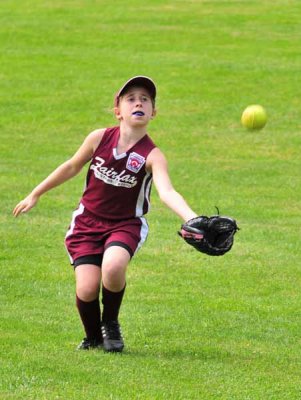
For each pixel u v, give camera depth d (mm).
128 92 20859
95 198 21062
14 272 28109
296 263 30109
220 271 28953
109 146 20938
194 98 56719
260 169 44000
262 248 31750
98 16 79750
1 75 61781
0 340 21750
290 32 74125
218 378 19516
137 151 20750
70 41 71188
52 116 53312
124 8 83000
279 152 47219
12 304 25062
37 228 33500
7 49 68875
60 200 37656
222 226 18031
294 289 27406
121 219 20953
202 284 27578
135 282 27484
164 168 20500
